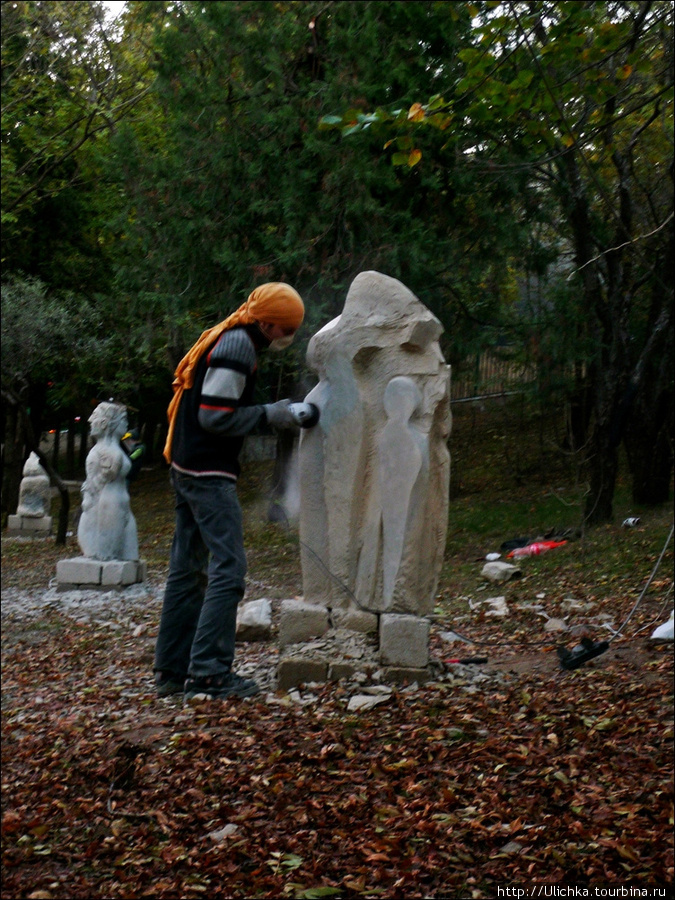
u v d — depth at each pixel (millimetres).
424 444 6164
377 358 6250
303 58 14766
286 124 13984
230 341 5711
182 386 5914
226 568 5863
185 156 15000
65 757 5297
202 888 3738
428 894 3619
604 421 15359
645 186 14266
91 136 22312
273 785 4480
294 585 14180
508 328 16453
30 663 9203
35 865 4129
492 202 14242
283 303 5750
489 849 3904
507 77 7406
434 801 4289
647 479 16219
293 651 6086
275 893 3664
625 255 14805
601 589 11562
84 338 20734
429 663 6316
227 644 5914
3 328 19484
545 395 16422
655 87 10812
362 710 5430
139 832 4258
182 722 5430
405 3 13312
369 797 4352
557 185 13945
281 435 13469
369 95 13406
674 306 14812
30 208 23219
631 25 8141
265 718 5367
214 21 14234
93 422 14102
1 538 22250
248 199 14594
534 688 6262
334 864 3859
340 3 13789
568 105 9500
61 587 13719
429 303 14875
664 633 7918
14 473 26328
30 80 21641
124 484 14203
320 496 6309
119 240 23719
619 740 5082
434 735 5004
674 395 16328
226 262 14359
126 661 8625
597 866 3721
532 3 7406
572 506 16812
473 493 19891
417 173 14117
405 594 6152
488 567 13141
